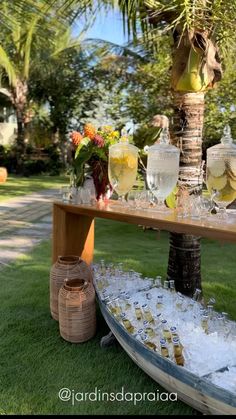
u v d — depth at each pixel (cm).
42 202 807
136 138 259
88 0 264
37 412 171
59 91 1283
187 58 236
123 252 427
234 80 728
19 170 1426
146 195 226
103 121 1216
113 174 213
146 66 893
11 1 495
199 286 271
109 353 217
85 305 223
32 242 469
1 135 1755
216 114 793
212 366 161
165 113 850
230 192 177
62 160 1466
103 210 214
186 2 217
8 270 356
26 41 741
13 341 227
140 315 200
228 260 409
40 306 275
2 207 732
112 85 1074
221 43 266
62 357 212
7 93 1380
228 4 224
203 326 190
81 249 271
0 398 179
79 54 1194
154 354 168
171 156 189
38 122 1426
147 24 271
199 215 189
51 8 322
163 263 384
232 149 176
